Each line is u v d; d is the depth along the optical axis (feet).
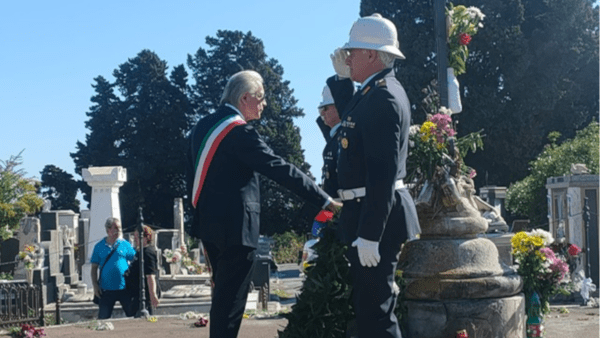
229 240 15.98
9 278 67.00
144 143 191.42
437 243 18.38
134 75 197.36
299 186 15.67
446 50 21.08
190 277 63.98
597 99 155.12
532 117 144.66
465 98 142.41
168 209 196.34
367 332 14.99
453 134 18.98
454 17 21.34
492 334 17.93
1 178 90.58
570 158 96.78
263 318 29.19
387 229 14.97
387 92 14.69
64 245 75.97
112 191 72.54
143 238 33.47
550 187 59.52
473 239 18.74
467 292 17.80
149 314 32.94
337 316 15.70
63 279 68.64
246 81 16.76
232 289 16.16
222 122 16.31
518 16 145.79
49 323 45.68
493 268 18.43
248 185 16.34
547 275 21.06
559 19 146.82
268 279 71.77
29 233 69.67
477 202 21.48
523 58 142.31
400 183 15.51
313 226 18.13
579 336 22.07
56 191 200.95
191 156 16.94
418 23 142.92
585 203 49.24
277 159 15.96
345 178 15.30
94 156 192.65
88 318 49.57
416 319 18.11
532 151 146.61
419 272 18.26
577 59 147.54
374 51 15.47
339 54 17.61
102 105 196.95
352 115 15.07
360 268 15.01
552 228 59.47
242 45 205.98
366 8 147.54
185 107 198.70
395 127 14.42
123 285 32.71
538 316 21.07
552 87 145.38
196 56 205.57
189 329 27.20
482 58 145.89
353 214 15.12
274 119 199.41
